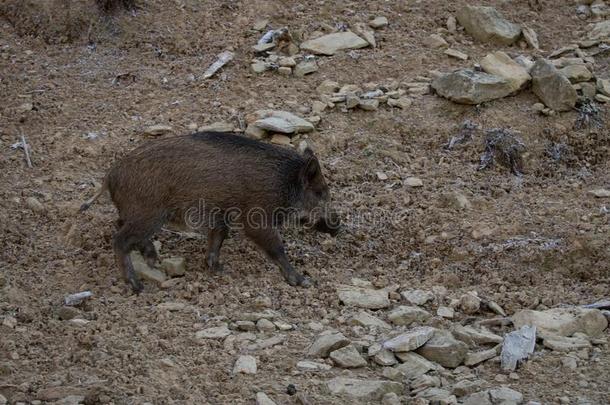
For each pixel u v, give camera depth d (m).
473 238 11.34
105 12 15.77
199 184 10.44
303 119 13.34
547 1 16.81
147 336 9.12
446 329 9.55
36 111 13.79
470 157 13.16
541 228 11.44
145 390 8.05
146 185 10.35
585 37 15.95
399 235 11.70
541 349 9.05
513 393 8.05
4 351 8.67
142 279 10.63
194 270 10.94
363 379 8.45
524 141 13.38
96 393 7.86
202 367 8.53
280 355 8.88
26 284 10.27
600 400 8.04
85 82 14.55
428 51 15.21
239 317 9.67
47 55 15.18
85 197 12.09
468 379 8.56
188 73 14.70
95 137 13.20
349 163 12.92
